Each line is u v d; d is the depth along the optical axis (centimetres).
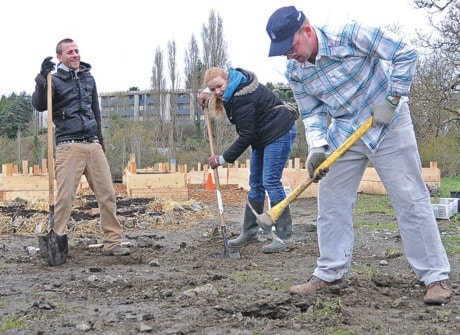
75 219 902
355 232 809
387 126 408
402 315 378
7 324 376
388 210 1098
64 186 601
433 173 1530
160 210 1019
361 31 386
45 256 586
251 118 630
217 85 623
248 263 587
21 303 435
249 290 453
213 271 545
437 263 412
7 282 511
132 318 384
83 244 707
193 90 4812
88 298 445
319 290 438
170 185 1271
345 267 442
